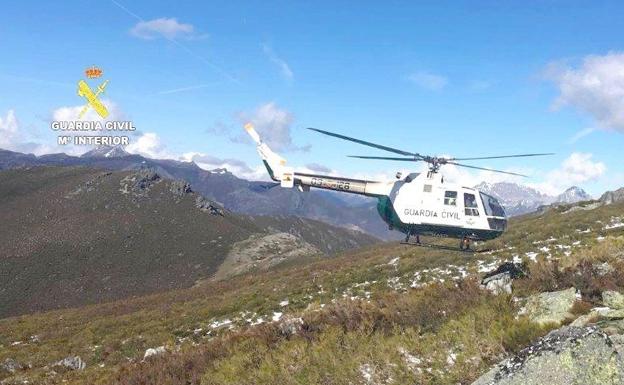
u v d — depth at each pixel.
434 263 30.67
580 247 27.19
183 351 17.19
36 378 22.12
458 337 11.45
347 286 30.16
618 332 7.91
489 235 18.19
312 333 14.77
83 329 33.09
